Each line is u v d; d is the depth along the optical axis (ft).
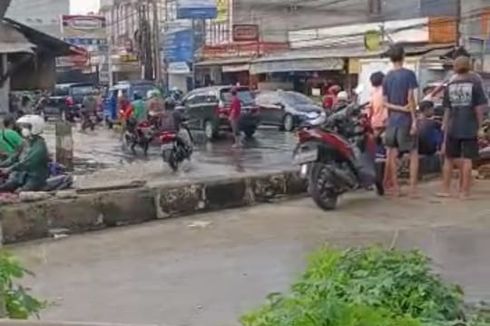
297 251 28.60
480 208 35.68
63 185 40.83
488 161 46.01
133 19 235.61
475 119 37.78
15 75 55.36
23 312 15.69
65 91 170.71
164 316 21.06
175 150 70.03
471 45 129.39
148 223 35.83
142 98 112.68
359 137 39.47
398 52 39.14
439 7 148.97
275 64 159.63
